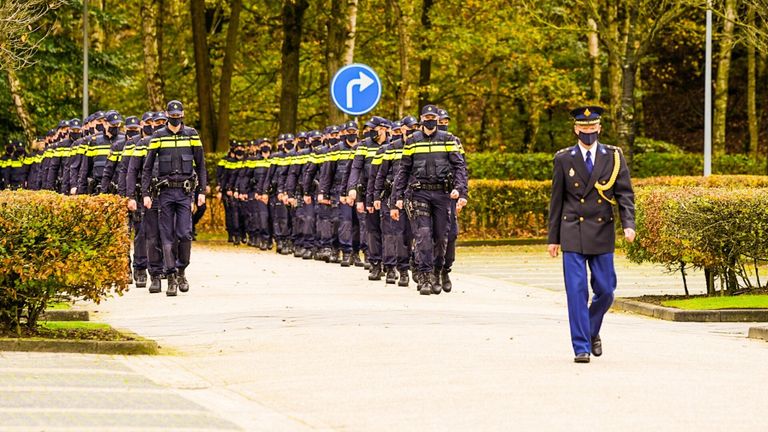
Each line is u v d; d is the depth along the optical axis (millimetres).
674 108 93188
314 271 40281
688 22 72875
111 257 22359
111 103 81938
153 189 31688
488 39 69250
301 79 81562
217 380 18891
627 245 31797
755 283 35375
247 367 19984
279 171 49219
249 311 27703
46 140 52562
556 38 75938
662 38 86500
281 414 16016
